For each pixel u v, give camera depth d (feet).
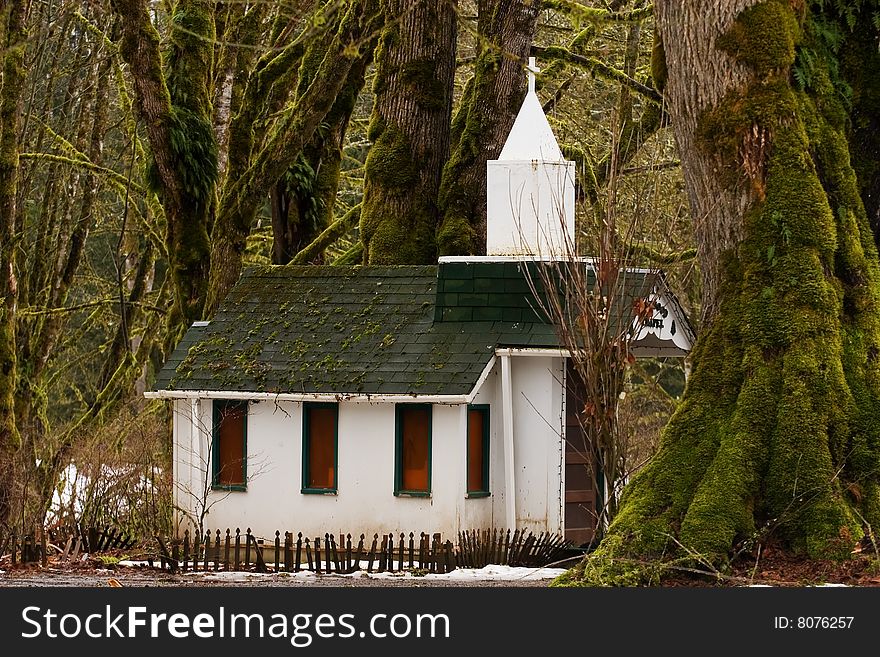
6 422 142.92
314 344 122.83
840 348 78.18
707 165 81.97
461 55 211.20
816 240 79.00
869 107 86.48
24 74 155.02
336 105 184.24
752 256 79.82
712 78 81.51
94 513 135.44
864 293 80.28
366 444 117.80
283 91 177.17
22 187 198.59
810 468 75.36
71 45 228.63
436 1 150.10
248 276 134.10
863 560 73.10
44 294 211.20
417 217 153.79
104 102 214.48
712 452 78.02
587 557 79.66
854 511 75.31
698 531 75.10
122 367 200.85
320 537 118.93
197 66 158.61
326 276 130.82
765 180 80.07
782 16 81.35
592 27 172.65
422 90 154.92
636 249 106.63
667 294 116.16
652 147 168.86
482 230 152.35
